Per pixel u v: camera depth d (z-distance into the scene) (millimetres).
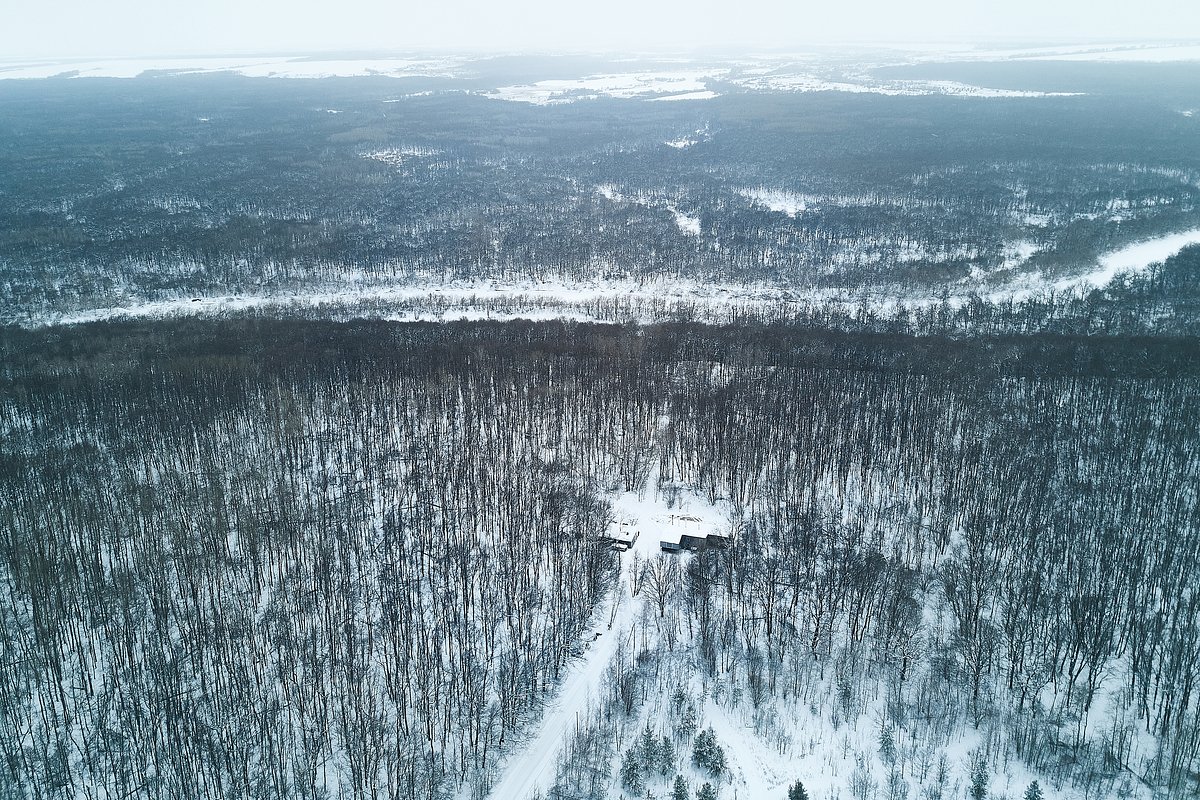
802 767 73562
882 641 86875
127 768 71312
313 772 71062
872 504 115000
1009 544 101625
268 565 99812
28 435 124500
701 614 91000
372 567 100312
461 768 73938
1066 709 78938
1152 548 99188
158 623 85312
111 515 103938
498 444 125812
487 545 105750
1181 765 70812
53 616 86500
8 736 73375
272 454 120438
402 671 83188
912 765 73250
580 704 81562
